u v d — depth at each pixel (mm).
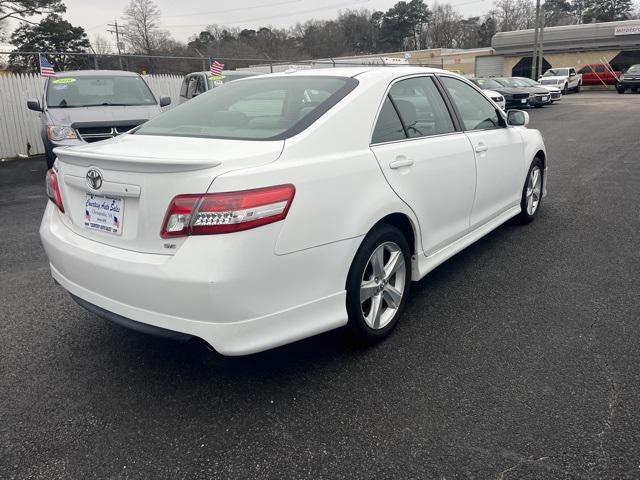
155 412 2691
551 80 33594
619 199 6738
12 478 2258
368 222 2951
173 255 2420
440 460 2307
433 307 3811
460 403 2691
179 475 2262
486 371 2975
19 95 12625
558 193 7180
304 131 2822
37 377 3018
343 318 2910
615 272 4359
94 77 10039
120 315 2639
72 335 3514
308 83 3359
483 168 4301
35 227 6277
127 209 2594
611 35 42281
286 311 2607
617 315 3600
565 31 44219
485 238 5363
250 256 2393
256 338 2514
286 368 3066
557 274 4355
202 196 2357
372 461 2312
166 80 15719
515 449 2357
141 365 3141
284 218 2512
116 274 2551
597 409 2613
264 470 2279
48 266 4863
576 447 2357
